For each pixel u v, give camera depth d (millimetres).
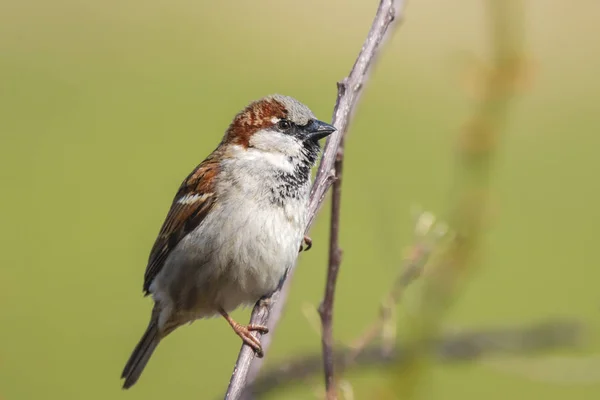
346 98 5551
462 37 20281
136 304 12680
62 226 14102
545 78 19547
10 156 15906
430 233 5809
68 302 12547
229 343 12188
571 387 11211
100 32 21359
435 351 6891
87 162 15797
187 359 11742
